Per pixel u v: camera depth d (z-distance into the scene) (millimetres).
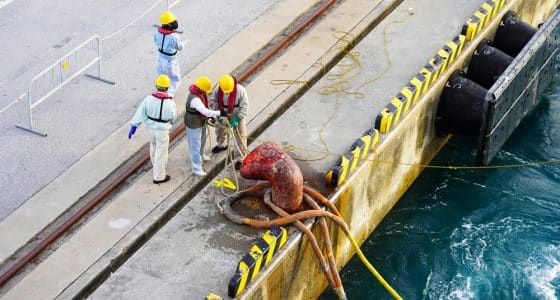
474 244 14961
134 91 15711
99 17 17938
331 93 15562
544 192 16125
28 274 11859
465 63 16891
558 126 17875
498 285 14125
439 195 16094
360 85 15781
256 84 15859
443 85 16125
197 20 17750
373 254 14797
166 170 13734
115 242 12406
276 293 12398
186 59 16516
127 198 13156
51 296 11539
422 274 14375
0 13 17984
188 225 12633
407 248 14906
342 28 17484
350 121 14883
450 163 16891
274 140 14422
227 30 17453
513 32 17750
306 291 13375
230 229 12570
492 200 15945
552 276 14273
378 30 17359
